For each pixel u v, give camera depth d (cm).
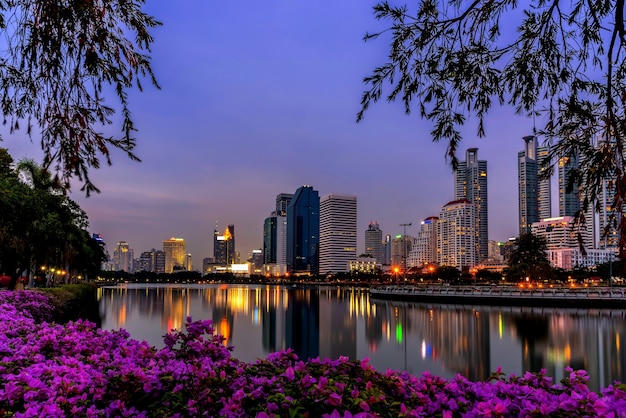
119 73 385
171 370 471
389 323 4706
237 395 395
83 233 4834
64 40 374
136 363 545
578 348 3062
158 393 443
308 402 367
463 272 16788
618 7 354
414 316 5400
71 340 649
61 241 3672
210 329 609
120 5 380
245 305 7669
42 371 490
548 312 5631
